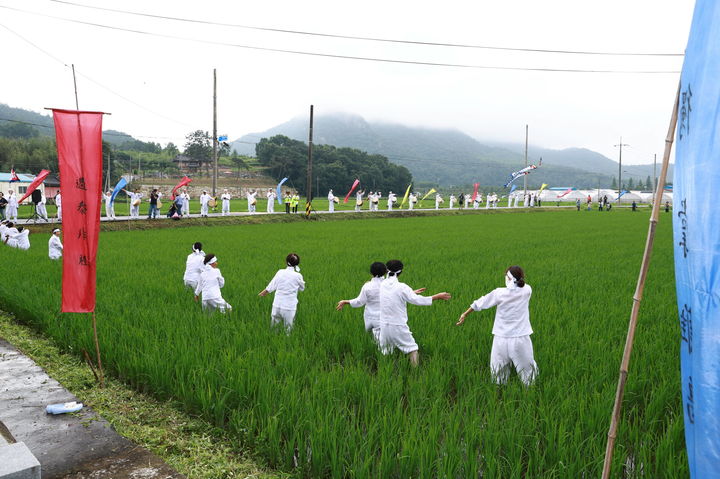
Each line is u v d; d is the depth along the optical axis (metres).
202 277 9.94
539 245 24.53
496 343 6.52
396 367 7.16
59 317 9.23
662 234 32.44
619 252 21.62
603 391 5.81
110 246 22.05
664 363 6.74
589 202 74.06
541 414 5.24
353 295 11.48
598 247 23.84
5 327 9.45
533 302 10.90
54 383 6.77
